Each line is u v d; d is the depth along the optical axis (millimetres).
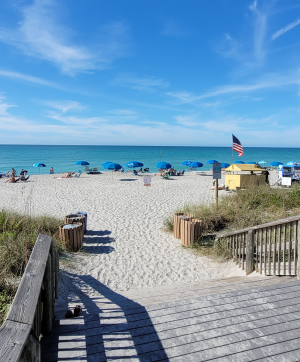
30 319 1788
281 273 4195
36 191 16188
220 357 2314
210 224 7656
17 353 1491
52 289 2789
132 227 8445
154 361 2266
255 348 2418
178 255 6184
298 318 2855
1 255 4195
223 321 2797
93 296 4117
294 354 2359
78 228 6316
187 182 21562
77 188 17562
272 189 10797
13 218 6438
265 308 3033
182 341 2500
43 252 2488
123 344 2451
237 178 15250
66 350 2363
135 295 3848
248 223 7266
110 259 5926
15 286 3557
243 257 5102
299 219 3812
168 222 8250
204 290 3777
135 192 15719
